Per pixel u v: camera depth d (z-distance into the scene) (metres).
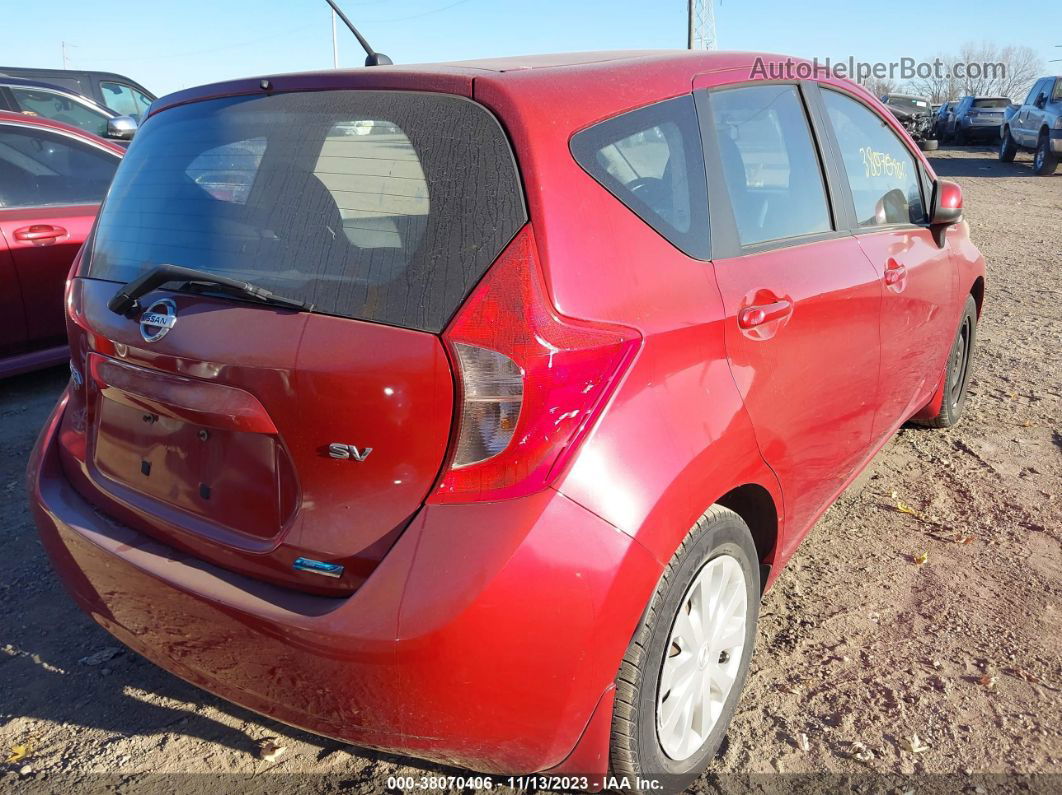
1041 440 4.60
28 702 2.74
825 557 3.46
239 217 2.18
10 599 3.31
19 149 5.56
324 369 1.90
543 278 1.88
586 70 2.29
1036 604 3.12
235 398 2.03
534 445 1.82
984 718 2.56
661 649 2.05
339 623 1.83
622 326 1.97
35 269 5.42
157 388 2.17
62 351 5.62
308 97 2.26
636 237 2.12
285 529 1.99
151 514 2.24
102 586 2.29
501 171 1.95
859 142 3.42
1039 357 6.13
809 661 2.83
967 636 2.94
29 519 3.93
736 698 2.46
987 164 23.44
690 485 2.03
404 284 1.91
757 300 2.41
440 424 1.83
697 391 2.14
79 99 10.00
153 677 2.87
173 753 2.52
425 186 1.98
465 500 1.83
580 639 1.84
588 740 1.97
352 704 1.88
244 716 2.68
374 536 1.88
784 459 2.55
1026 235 11.71
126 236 2.42
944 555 3.47
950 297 3.99
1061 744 2.46
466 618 1.76
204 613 2.04
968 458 4.38
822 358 2.74
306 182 2.13
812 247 2.83
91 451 2.46
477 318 1.83
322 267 2.01
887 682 2.72
